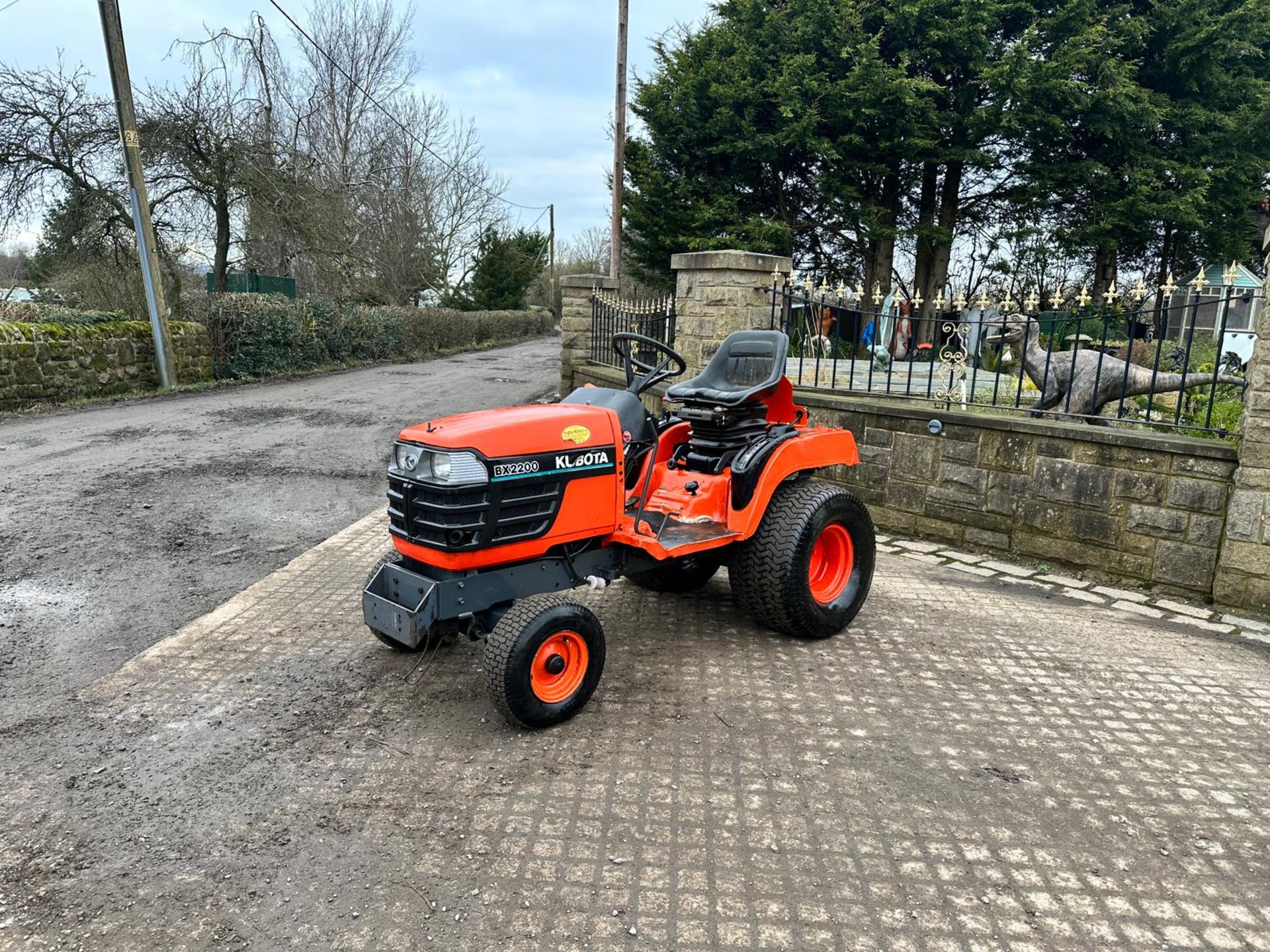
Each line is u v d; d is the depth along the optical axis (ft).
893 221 51.24
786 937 7.08
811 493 13.35
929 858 8.15
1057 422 17.44
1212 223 50.31
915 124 46.57
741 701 11.44
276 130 60.75
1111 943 7.05
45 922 7.27
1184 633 14.16
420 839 8.41
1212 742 10.53
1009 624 14.46
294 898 7.57
